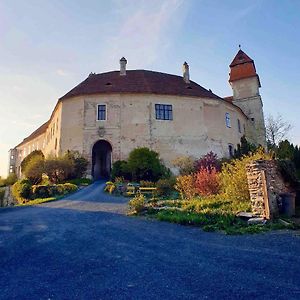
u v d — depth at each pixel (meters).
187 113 32.72
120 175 26.69
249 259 5.66
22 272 5.33
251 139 40.16
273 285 4.32
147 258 5.97
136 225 9.73
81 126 31.22
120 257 6.10
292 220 8.86
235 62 43.78
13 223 10.63
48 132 41.88
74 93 32.31
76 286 4.58
